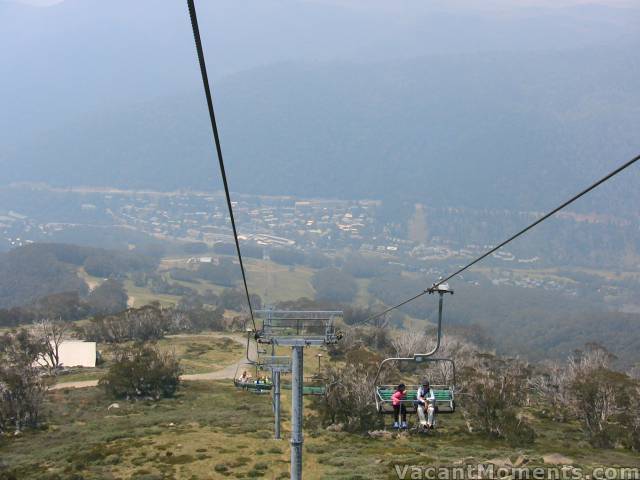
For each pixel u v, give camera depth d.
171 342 152.50
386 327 184.25
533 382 105.94
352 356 95.25
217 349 146.00
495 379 80.31
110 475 53.00
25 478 54.50
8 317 176.50
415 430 69.69
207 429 72.31
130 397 97.00
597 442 70.56
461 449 61.19
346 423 72.19
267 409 87.62
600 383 76.31
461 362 104.31
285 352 109.00
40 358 123.81
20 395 78.88
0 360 104.69
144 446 62.81
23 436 75.19
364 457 57.03
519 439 67.50
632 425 71.06
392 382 78.31
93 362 124.19
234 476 51.97
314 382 81.94
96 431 74.75
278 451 60.03
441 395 29.34
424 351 122.06
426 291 28.59
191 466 55.22
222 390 105.12
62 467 57.19
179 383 105.62
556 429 80.56
